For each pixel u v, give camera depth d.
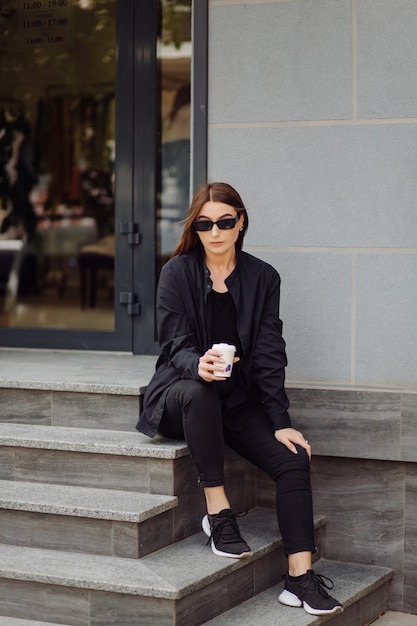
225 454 4.27
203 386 3.67
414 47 4.11
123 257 5.60
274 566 3.95
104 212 8.59
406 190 4.15
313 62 4.25
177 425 3.83
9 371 4.73
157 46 5.48
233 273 3.93
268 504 4.49
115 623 3.39
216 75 4.39
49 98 7.66
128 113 5.56
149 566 3.53
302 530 3.67
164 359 3.99
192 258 3.96
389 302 4.21
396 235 4.18
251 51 4.33
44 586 3.47
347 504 4.37
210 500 3.73
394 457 4.19
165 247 5.53
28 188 8.38
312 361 4.33
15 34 6.69
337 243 4.26
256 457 3.82
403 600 4.30
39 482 4.04
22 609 3.51
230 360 3.55
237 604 3.70
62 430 4.21
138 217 5.57
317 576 3.72
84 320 8.08
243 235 4.03
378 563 4.33
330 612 3.58
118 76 5.56
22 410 4.37
